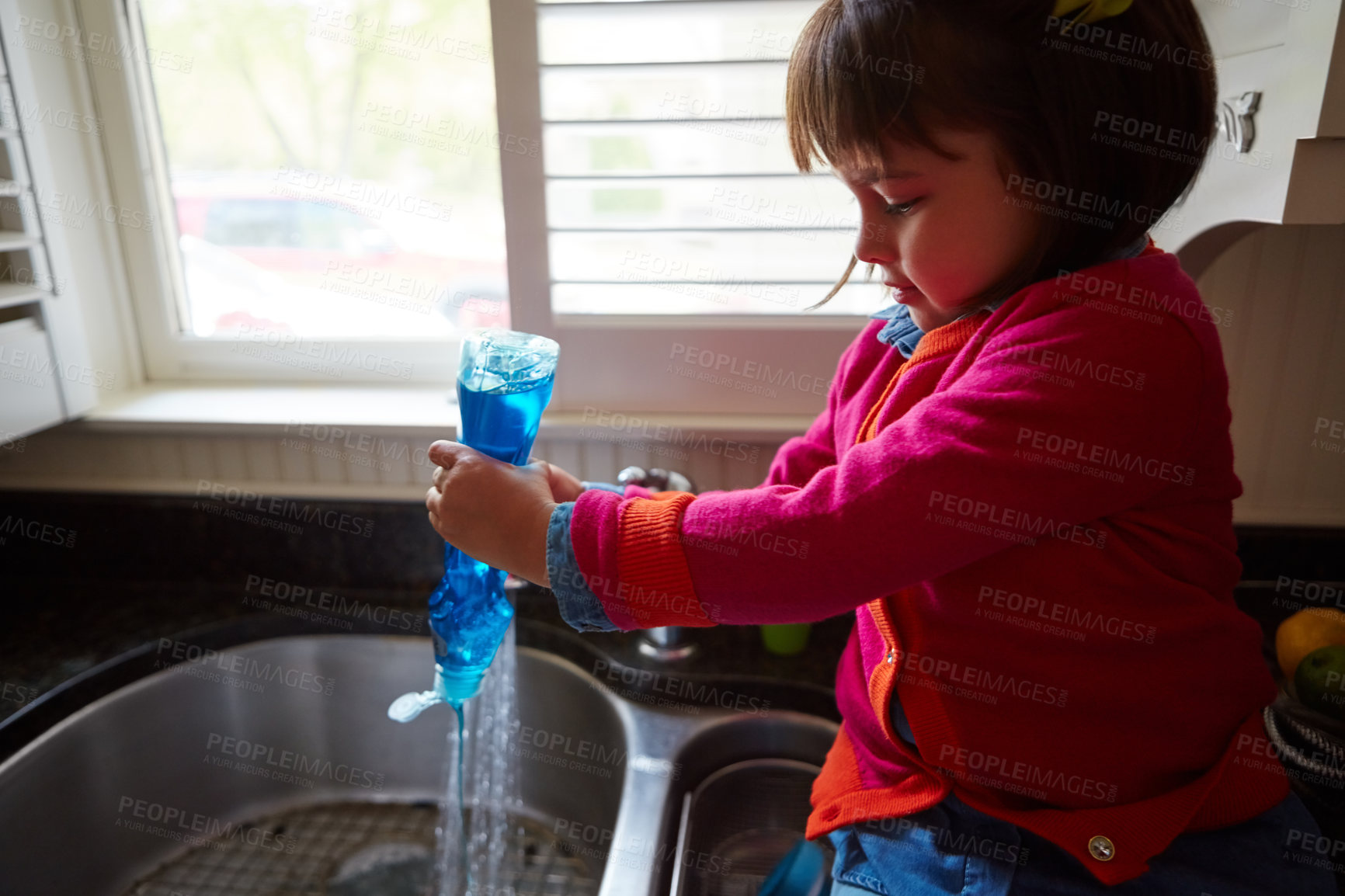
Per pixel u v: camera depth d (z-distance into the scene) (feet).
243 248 4.33
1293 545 3.47
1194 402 1.89
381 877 3.18
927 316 2.23
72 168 3.66
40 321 3.47
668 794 2.73
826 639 3.48
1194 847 2.08
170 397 3.97
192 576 3.81
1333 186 2.07
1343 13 1.92
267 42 4.38
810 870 2.68
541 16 3.27
